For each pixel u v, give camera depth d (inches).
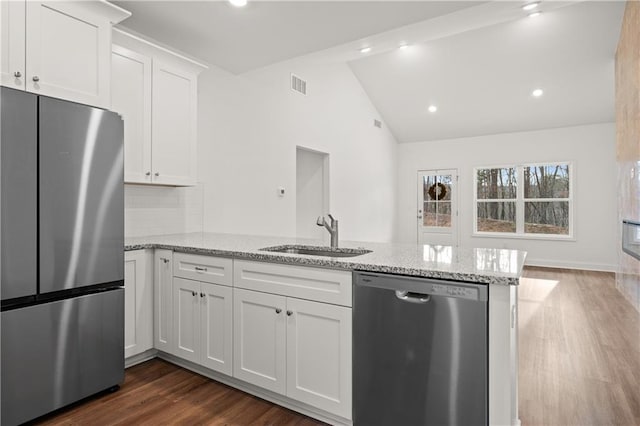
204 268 91.8
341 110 232.7
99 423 73.2
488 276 55.4
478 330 56.5
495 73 219.1
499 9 102.0
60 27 80.6
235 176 154.0
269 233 172.1
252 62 137.9
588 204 254.7
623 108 166.9
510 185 281.7
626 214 164.1
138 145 104.7
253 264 82.7
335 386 70.8
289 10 99.7
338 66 228.8
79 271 78.2
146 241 106.3
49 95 78.5
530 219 275.3
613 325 136.8
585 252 255.6
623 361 104.9
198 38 116.3
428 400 60.9
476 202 294.7
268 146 172.1
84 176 78.6
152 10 99.4
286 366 77.4
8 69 72.7
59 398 75.0
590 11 167.3
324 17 103.5
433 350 60.3
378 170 281.7
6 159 67.2
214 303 89.6
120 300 86.1
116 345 85.5
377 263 67.3
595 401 83.0
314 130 206.2
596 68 202.2
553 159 265.9
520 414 77.8
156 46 107.3
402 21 106.9
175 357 101.5
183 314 95.7
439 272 59.5
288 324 77.0
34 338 71.2
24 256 69.8
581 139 256.8
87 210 79.3
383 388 65.2
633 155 146.2
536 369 100.0
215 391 86.7
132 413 77.0
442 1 96.5
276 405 80.9
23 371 69.7
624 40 160.9
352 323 68.6
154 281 102.3
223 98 147.9
